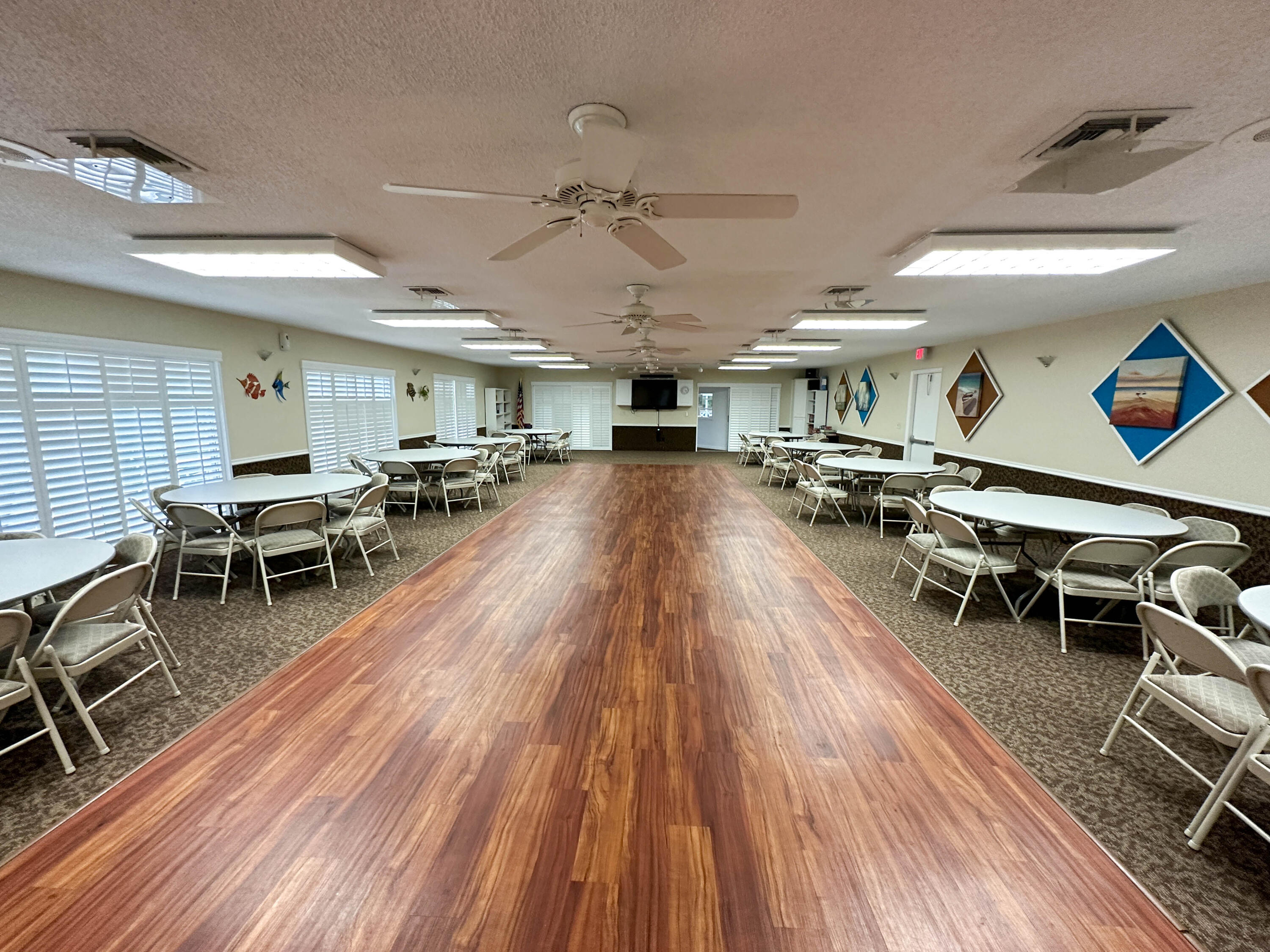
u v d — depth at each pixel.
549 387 14.05
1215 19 1.08
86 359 3.88
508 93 1.38
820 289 3.80
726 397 14.24
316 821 1.68
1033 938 1.33
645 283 3.67
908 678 2.61
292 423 6.16
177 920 1.36
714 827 1.67
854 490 6.89
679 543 5.05
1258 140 1.59
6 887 1.44
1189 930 1.36
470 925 1.35
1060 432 5.08
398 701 2.37
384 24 1.12
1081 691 2.50
